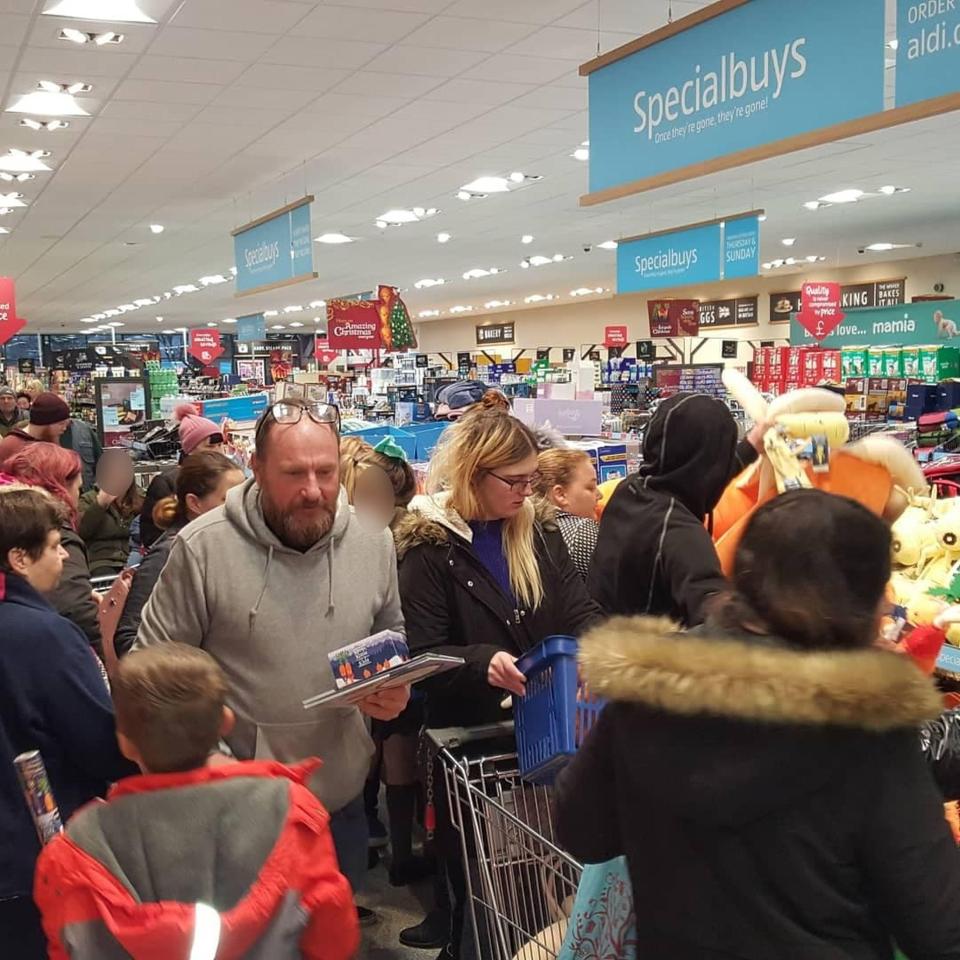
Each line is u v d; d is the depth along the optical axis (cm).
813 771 114
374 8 587
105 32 618
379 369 1371
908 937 113
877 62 317
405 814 329
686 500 222
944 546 222
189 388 1766
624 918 151
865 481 231
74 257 1688
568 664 195
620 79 422
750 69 360
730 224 989
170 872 143
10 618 193
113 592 261
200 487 305
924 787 116
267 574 208
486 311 3191
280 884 144
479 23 615
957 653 195
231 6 581
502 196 1221
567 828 144
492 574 252
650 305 1906
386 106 798
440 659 189
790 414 232
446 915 304
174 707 150
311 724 210
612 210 1345
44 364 3328
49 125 833
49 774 195
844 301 2078
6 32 615
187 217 1306
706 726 120
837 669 112
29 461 372
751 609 125
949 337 1320
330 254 1766
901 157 1029
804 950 115
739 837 118
